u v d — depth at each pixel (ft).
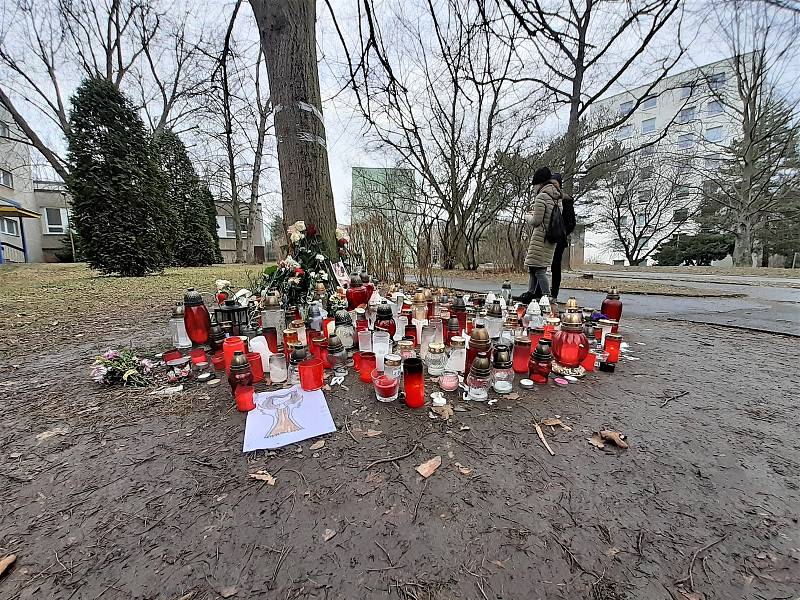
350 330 7.50
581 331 6.52
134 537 3.06
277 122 11.38
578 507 3.32
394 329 8.14
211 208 60.80
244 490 3.61
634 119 76.33
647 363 7.24
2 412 5.42
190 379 6.49
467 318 8.70
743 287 20.84
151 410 5.38
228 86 18.63
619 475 3.77
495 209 34.35
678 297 16.79
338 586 2.59
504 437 4.52
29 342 9.44
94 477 3.89
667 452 4.17
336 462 4.05
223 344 6.76
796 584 2.55
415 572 2.70
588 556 2.81
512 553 2.85
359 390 5.96
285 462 4.07
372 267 21.85
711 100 48.49
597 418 4.98
